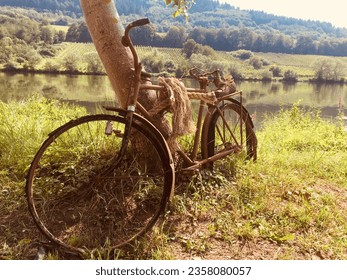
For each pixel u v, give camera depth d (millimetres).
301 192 4352
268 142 6383
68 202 3516
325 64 174500
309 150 7168
